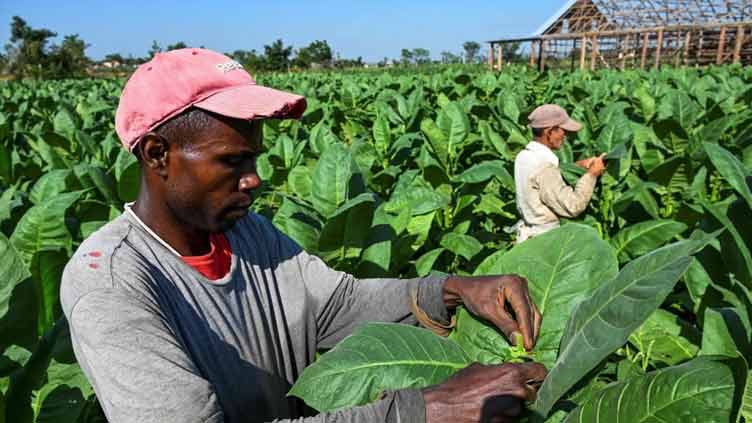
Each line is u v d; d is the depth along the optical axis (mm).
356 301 1822
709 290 2469
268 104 1324
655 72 18312
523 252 1672
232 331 1533
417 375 1460
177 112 1337
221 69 1373
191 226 1474
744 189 2273
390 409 1282
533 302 1598
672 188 4453
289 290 1742
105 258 1357
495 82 13844
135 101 1361
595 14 37188
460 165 6168
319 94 14250
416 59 52719
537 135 4609
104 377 1235
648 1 36094
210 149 1363
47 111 11961
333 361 1465
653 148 5023
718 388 1130
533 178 4414
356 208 2551
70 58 50312
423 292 1758
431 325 1747
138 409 1205
